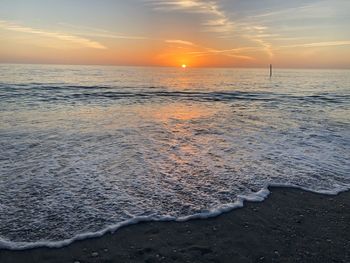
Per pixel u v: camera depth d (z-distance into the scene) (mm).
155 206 6195
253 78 96750
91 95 29703
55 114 17359
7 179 7367
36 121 14906
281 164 8945
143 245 4859
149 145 10953
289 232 5312
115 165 8656
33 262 4406
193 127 14547
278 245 4902
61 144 10703
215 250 4750
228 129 14148
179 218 5734
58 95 28750
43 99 25172
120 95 30609
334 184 7480
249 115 18656
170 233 5230
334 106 23672
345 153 10141
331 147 10883
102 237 5055
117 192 6836
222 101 27156
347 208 6262
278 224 5582
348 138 12336
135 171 8211
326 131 13750
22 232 5145
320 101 27547
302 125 15234
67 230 5234
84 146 10547
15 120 14992
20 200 6301
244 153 10094
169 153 9992
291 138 12320
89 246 4805
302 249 4797
